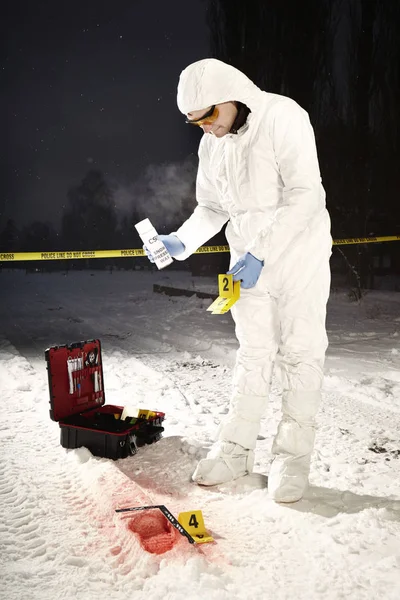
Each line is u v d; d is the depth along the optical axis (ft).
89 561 9.39
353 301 49.49
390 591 8.52
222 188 12.50
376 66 64.54
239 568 9.16
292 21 59.67
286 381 12.16
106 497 11.35
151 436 14.51
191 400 19.45
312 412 12.06
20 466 13.28
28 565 9.29
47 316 44.70
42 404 18.47
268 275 11.94
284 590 8.57
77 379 14.66
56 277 101.60
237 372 12.80
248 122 11.35
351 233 58.34
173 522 10.00
